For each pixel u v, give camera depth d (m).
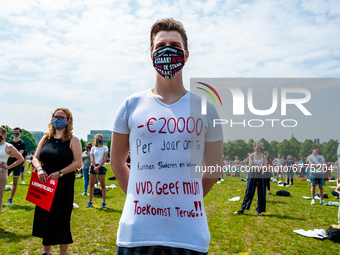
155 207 1.34
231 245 4.47
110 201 8.05
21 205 7.07
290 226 5.70
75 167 3.35
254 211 7.09
